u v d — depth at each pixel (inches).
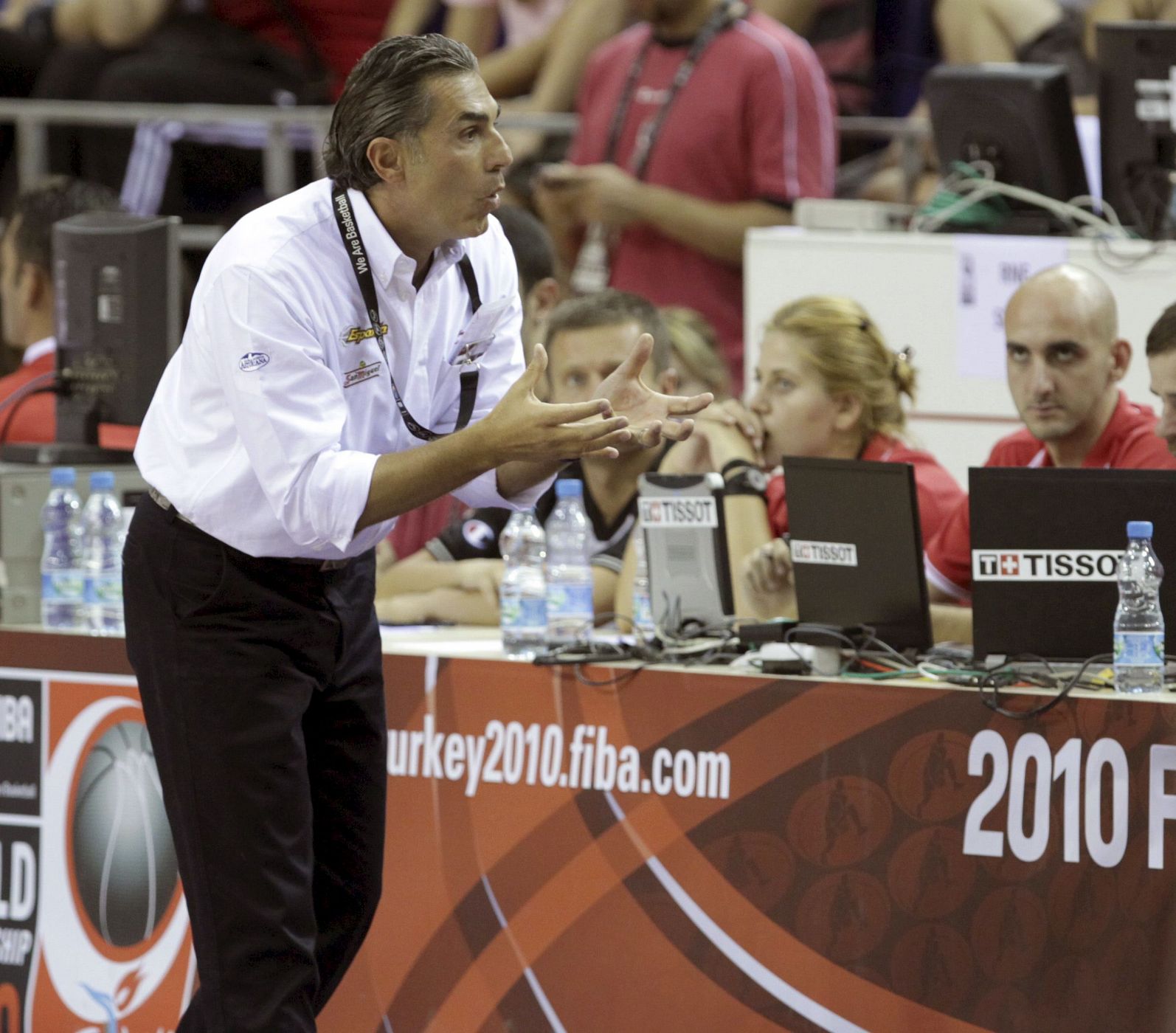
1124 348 557.9
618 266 766.5
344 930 401.1
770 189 737.0
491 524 609.9
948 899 414.9
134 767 504.4
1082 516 418.6
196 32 927.0
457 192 348.5
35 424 657.0
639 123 759.1
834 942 427.5
